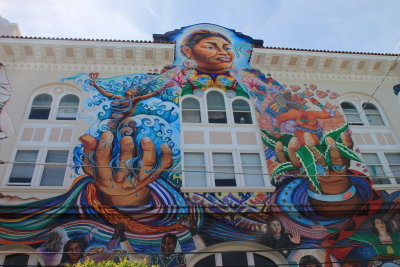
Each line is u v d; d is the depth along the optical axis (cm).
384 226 1297
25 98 1534
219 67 1755
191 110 1603
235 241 1191
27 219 1158
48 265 1083
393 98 1794
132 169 1320
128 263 911
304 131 1556
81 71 1653
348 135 1577
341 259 1207
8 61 1645
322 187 1379
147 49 1695
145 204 1238
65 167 1359
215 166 1437
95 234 1149
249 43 1877
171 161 1373
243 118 1612
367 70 1856
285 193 1343
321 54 1789
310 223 1268
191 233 1188
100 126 1444
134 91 1592
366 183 1416
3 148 1373
